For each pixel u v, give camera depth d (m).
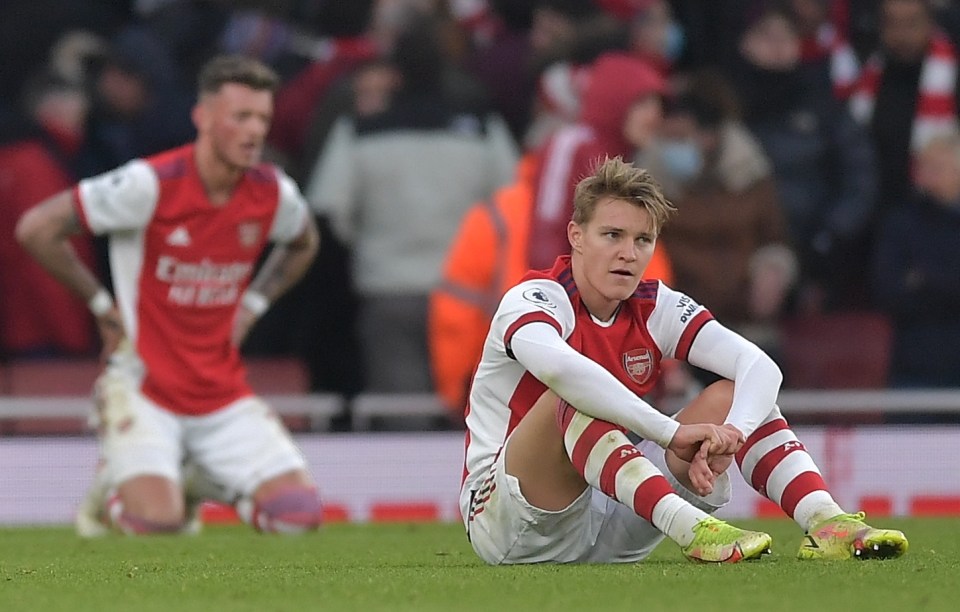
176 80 38.53
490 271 33.56
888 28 39.84
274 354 38.81
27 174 36.38
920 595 13.45
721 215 36.44
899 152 39.62
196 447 29.34
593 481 15.83
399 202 36.88
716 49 41.66
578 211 16.52
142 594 14.59
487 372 16.95
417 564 18.47
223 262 28.84
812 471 16.75
